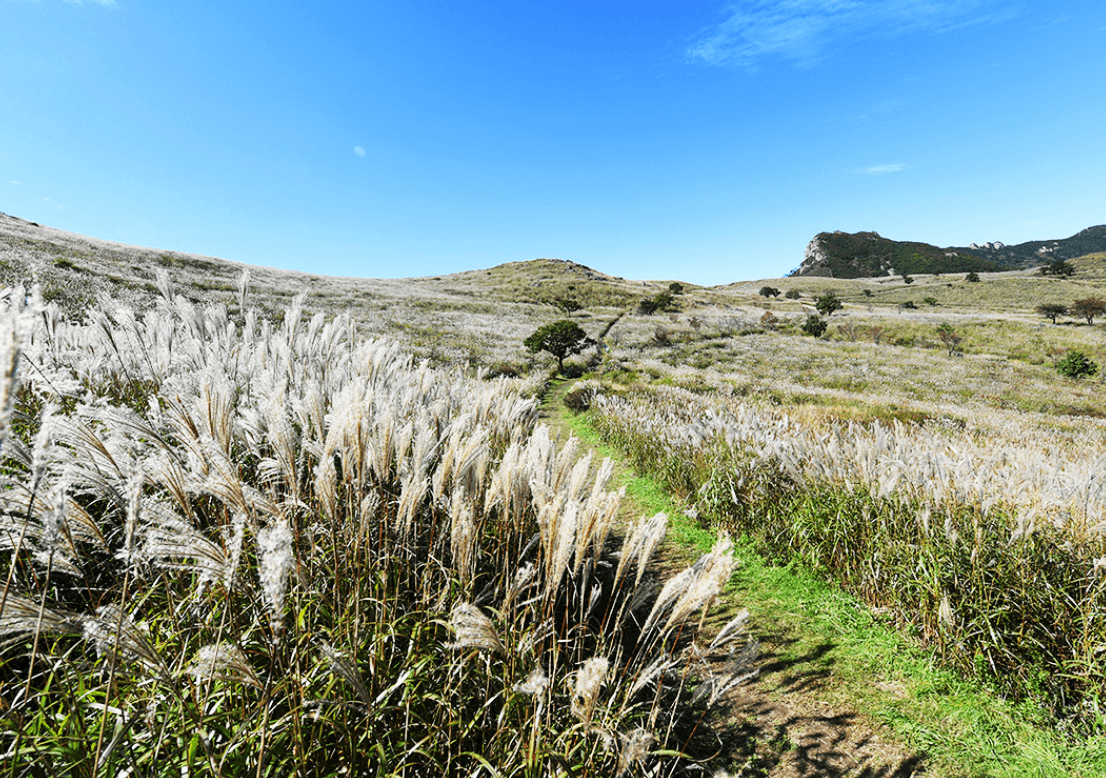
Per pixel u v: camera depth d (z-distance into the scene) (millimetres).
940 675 3426
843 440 6527
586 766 2148
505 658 2295
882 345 42781
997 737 2953
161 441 2025
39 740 1705
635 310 67562
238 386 4102
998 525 3754
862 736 2988
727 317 63281
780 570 5113
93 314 4223
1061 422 17109
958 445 7551
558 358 30203
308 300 39031
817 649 3826
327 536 2715
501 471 2561
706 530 6195
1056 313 57031
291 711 1830
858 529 4633
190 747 1733
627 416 11016
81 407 2043
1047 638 3217
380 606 2451
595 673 1709
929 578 3672
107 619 1487
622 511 6898
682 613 2068
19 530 1583
